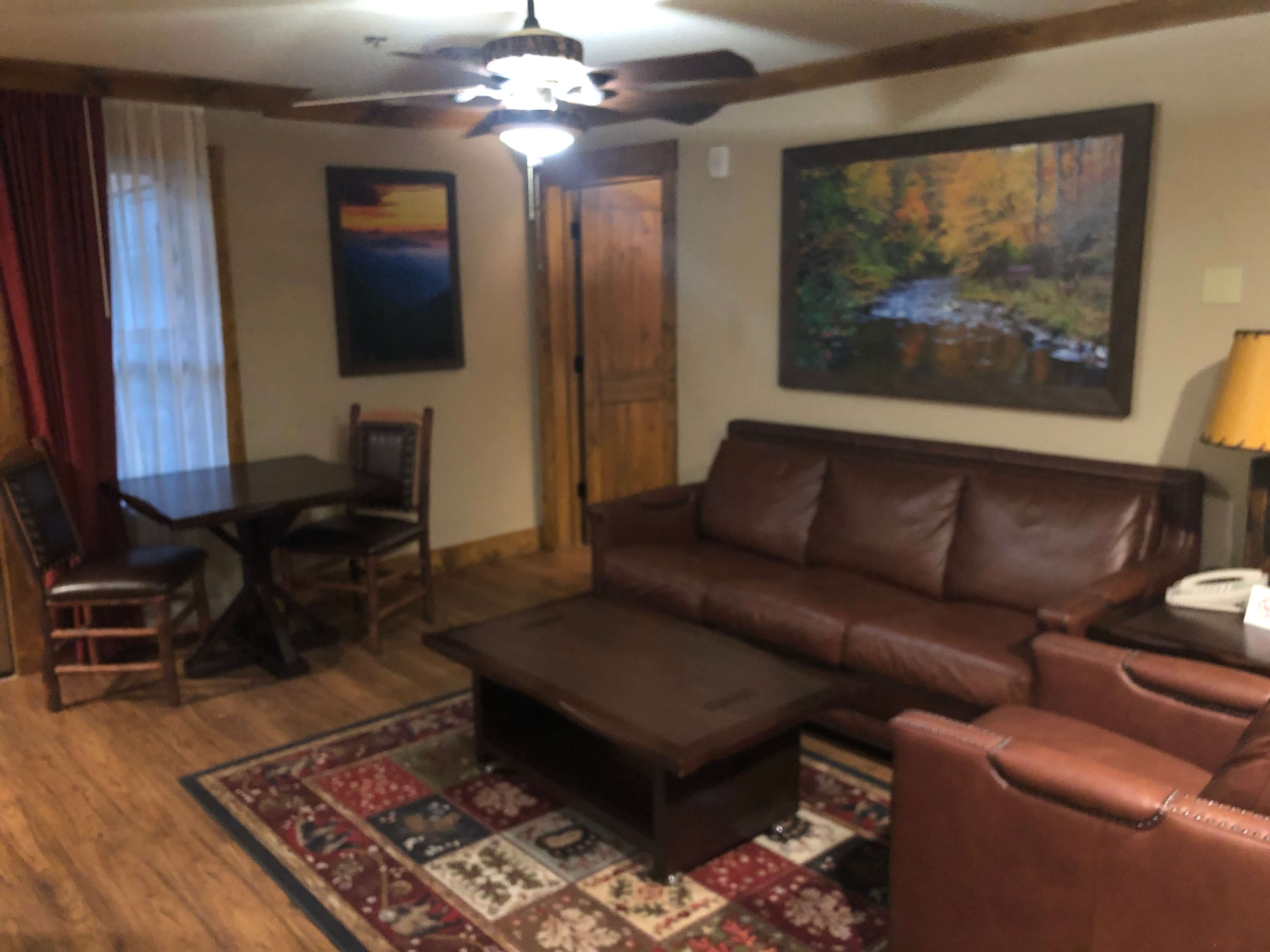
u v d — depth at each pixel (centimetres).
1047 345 346
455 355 509
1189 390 317
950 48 351
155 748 330
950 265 367
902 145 373
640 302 553
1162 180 315
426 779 309
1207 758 224
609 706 254
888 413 399
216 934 236
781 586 350
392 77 256
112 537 397
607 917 241
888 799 295
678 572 375
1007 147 345
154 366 405
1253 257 299
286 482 392
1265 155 293
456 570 529
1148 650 258
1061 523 321
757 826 272
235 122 423
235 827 281
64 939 234
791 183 412
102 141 376
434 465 512
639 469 574
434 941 233
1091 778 172
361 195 464
